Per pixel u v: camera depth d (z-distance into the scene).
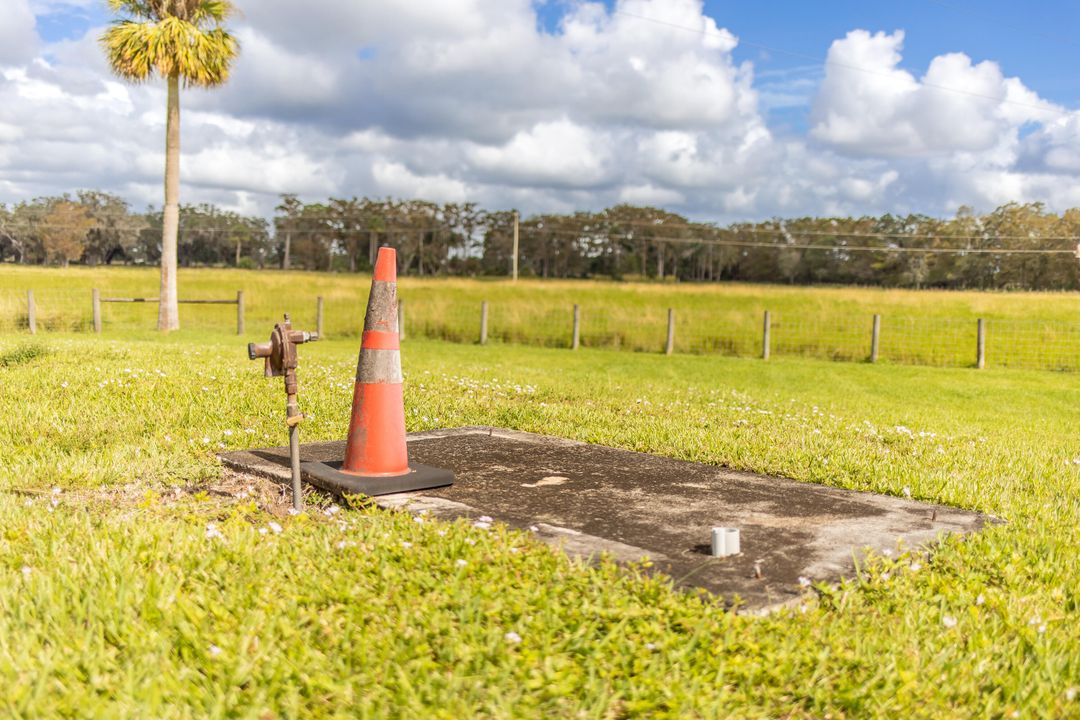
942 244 92.88
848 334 23.03
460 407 8.18
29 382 8.05
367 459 4.84
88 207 94.56
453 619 2.94
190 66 19.59
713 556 3.72
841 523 4.34
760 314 26.53
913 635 3.06
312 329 22.98
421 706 2.39
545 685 2.52
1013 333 22.83
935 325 24.41
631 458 5.79
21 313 21.06
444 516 4.26
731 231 112.38
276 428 6.80
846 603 3.28
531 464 5.52
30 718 2.28
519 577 3.26
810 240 108.12
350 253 113.44
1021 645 3.03
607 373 15.04
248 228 113.00
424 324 23.31
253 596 3.07
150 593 3.05
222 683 2.51
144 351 11.45
